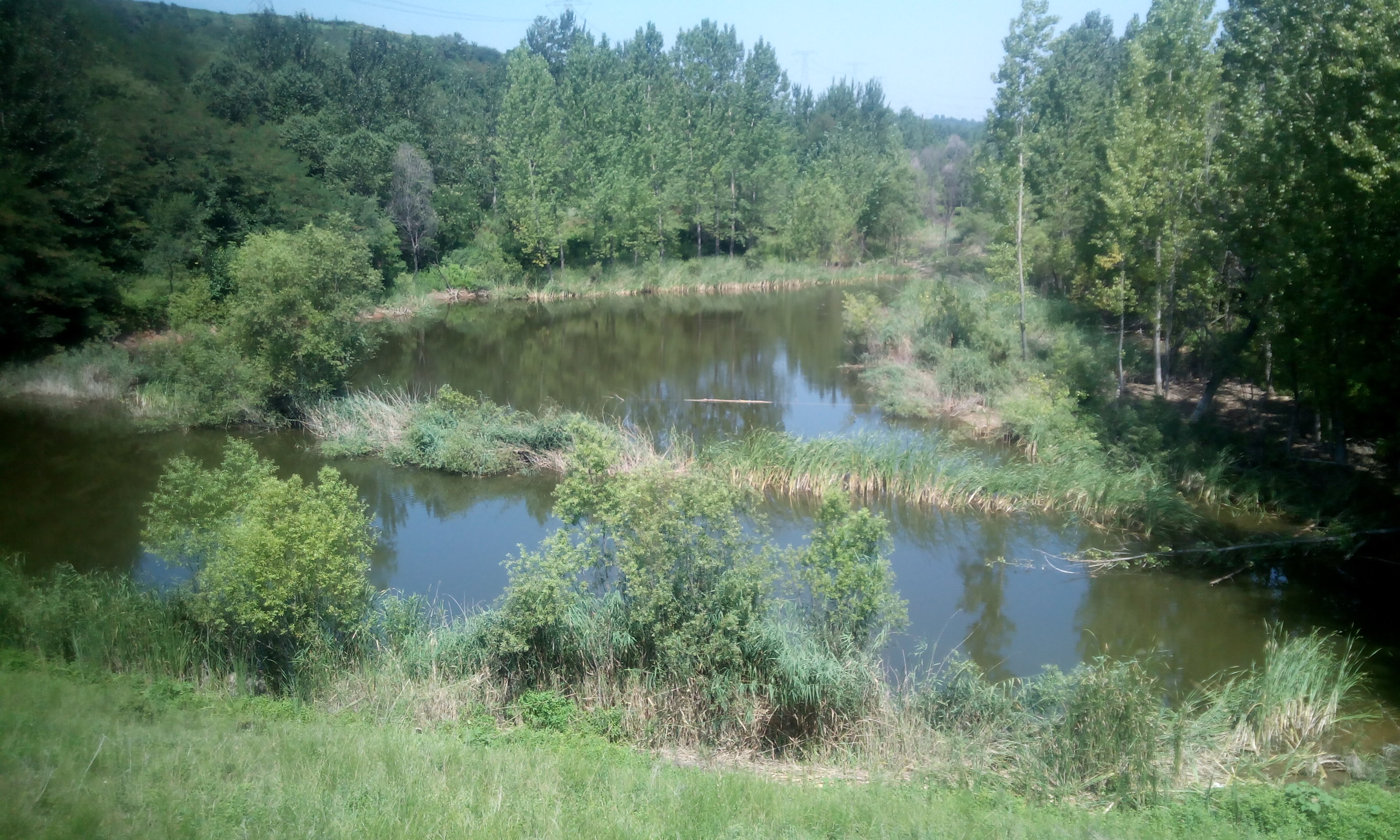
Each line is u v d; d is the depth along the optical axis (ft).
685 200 221.25
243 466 43.65
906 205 243.81
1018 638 49.01
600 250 206.80
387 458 79.15
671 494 36.96
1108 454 73.87
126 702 32.94
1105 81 197.98
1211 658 46.60
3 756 25.46
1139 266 86.69
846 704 36.83
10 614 40.55
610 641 38.96
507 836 22.80
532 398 103.96
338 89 200.23
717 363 126.52
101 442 82.84
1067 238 126.31
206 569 38.29
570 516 40.70
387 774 27.40
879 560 39.58
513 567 40.63
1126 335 119.85
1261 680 40.50
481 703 37.45
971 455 77.46
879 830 25.85
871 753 34.86
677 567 37.11
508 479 75.82
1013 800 30.35
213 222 129.18
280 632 37.19
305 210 145.28
